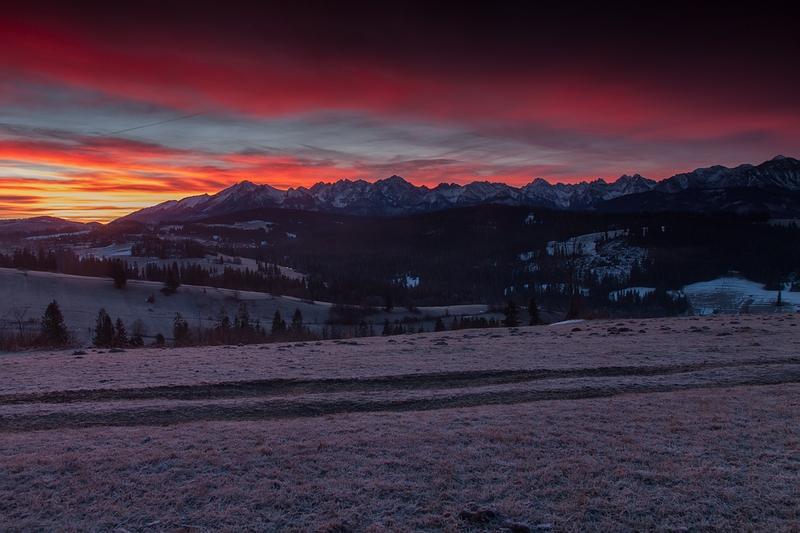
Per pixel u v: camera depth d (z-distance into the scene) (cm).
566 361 1744
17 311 10412
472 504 719
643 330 2638
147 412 1199
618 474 812
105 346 3020
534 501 735
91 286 13338
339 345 2434
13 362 1898
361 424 1089
